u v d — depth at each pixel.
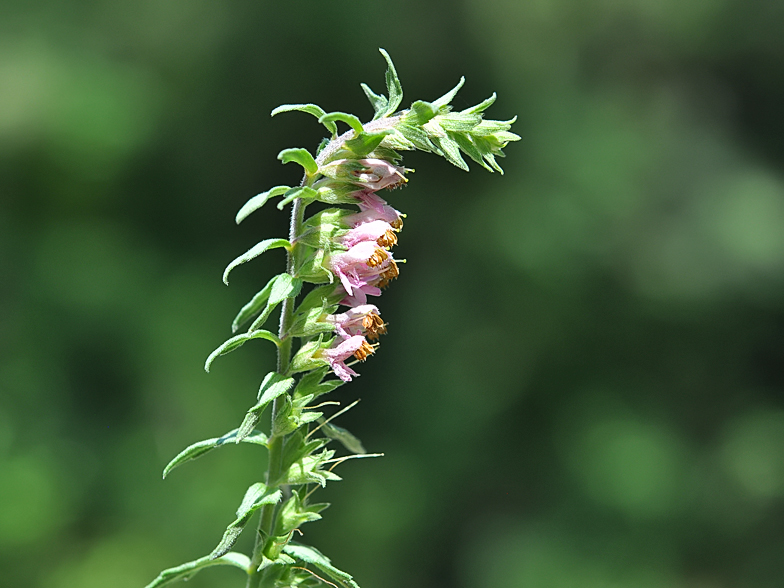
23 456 10.96
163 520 11.03
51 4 13.07
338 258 2.44
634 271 14.09
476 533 13.27
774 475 13.84
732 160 15.23
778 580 13.24
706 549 13.48
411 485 13.09
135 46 13.51
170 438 11.50
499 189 14.09
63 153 12.43
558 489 13.49
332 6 13.02
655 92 15.70
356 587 2.47
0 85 12.41
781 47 15.74
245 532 10.88
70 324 11.93
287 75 13.34
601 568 12.70
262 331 2.40
